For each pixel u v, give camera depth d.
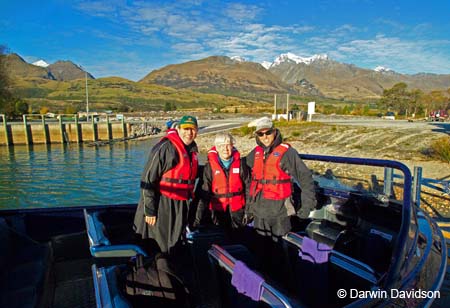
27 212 3.39
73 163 25.17
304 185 3.02
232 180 3.31
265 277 2.05
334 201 3.62
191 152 2.96
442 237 3.32
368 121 46.47
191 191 2.97
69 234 3.26
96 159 27.16
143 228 2.82
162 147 2.75
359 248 3.15
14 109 53.19
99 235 2.60
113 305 1.84
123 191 16.22
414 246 2.51
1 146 37.91
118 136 46.28
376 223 3.25
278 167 3.01
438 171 13.93
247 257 2.66
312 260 2.62
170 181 2.79
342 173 5.43
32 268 2.63
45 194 15.81
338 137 27.30
